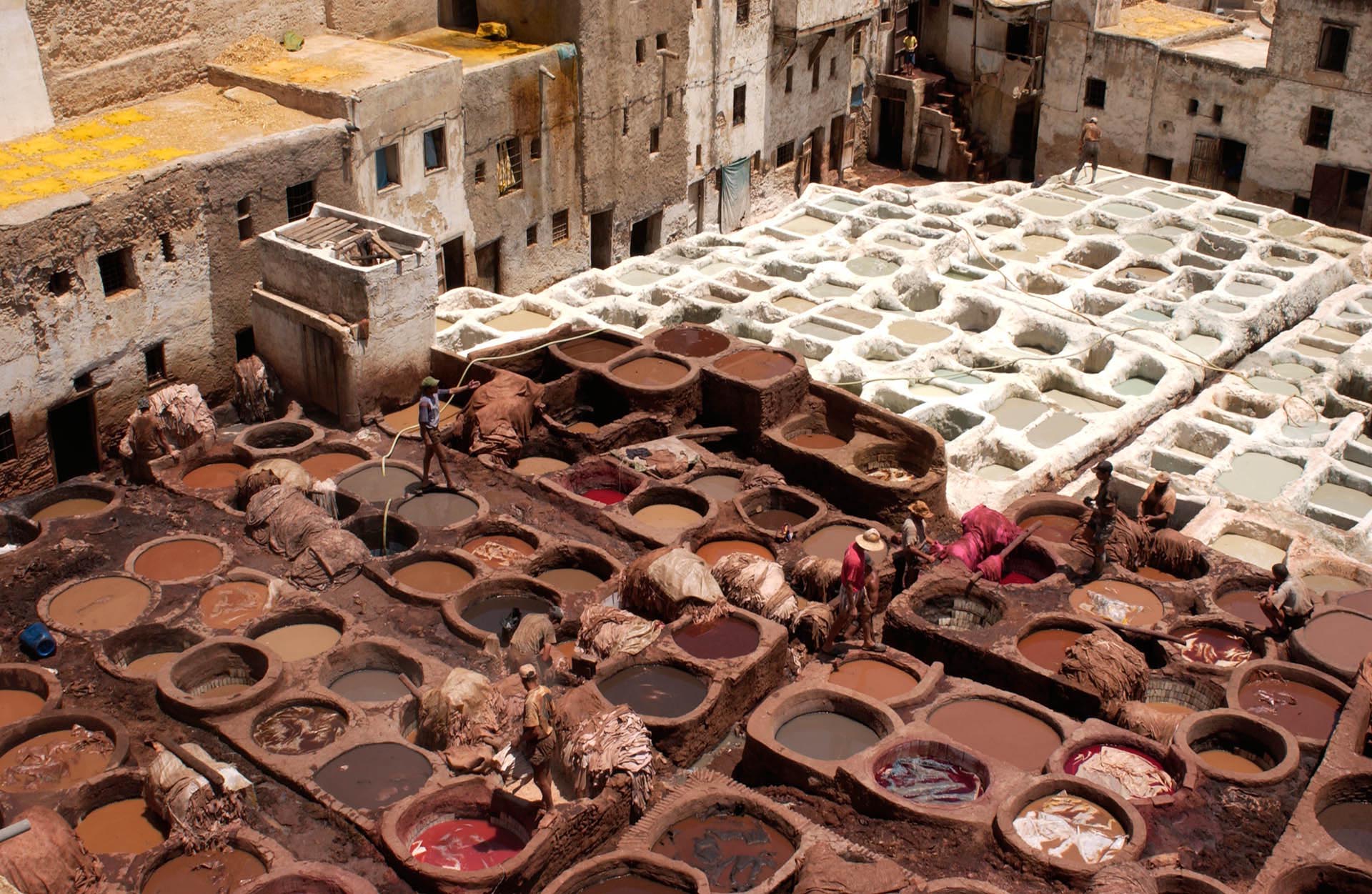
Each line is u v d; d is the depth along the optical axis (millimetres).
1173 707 21000
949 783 18625
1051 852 17344
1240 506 26125
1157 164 45531
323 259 27266
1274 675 20859
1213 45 44781
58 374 26125
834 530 24969
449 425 27609
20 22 28125
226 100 31312
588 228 39281
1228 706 20062
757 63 43250
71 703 20234
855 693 19953
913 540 23047
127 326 27172
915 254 35656
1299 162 42125
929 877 17156
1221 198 40312
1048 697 20766
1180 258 36562
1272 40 41281
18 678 20484
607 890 16891
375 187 32031
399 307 27891
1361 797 18266
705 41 40594
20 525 24734
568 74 36594
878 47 50031
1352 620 22078
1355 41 39719
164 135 29250
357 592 22875
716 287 33750
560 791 18531
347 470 26203
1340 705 20391
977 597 22953
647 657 20766
